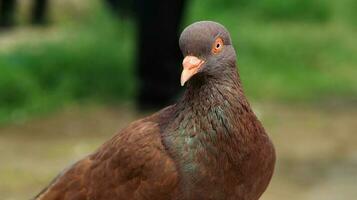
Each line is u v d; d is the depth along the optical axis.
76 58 17.89
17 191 10.81
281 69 20.41
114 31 21.47
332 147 13.48
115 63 17.91
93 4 25.69
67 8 25.38
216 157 5.77
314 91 18.23
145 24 15.49
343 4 28.94
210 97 5.83
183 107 5.90
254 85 18.28
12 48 19.44
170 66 15.56
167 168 5.80
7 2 23.53
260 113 15.78
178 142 5.82
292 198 10.89
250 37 23.58
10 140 13.35
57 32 22.67
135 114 15.49
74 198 6.08
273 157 6.04
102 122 14.84
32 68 17.05
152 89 15.62
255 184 5.96
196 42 5.77
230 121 5.80
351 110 16.38
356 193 11.11
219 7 28.06
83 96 16.48
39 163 12.09
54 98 15.92
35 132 13.94
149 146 5.88
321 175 11.97
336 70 20.80
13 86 15.52
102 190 6.02
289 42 23.17
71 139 13.63
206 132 5.79
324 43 23.39
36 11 24.27
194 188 5.80
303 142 13.77
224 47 5.86
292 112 16.05
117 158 5.98
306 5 28.09
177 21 15.52
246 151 5.81
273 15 28.03
